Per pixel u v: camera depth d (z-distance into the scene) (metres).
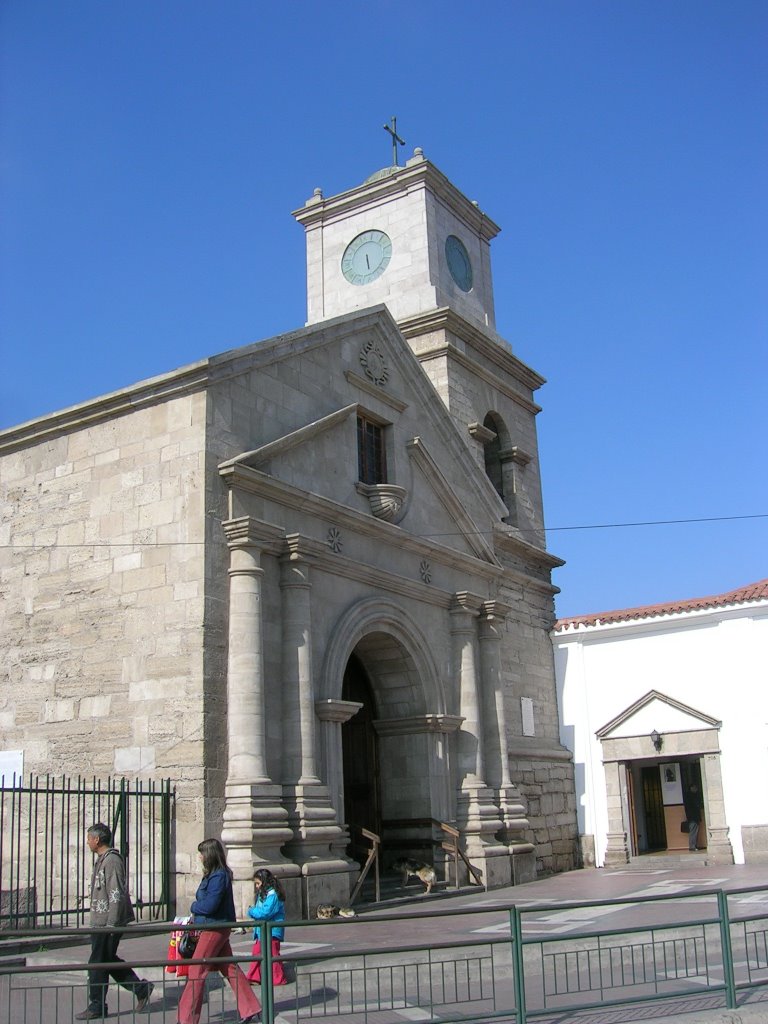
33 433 19.16
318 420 19.94
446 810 21.47
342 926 15.84
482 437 28.39
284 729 17.52
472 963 12.70
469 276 31.66
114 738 16.94
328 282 31.17
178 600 16.86
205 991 10.03
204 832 15.83
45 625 18.19
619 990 11.30
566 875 25.78
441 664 22.39
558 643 30.17
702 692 27.80
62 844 15.98
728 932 10.14
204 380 17.39
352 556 20.09
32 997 11.15
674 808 29.61
